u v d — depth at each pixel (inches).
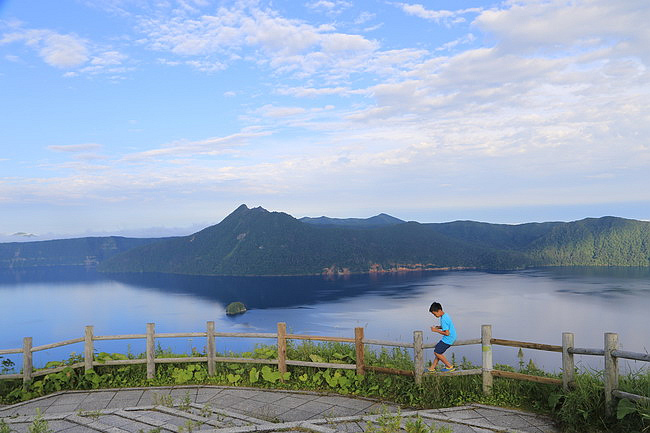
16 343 4178.2
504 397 296.2
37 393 346.9
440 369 346.0
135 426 260.5
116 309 5984.3
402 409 291.6
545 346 284.7
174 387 351.9
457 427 252.1
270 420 277.0
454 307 4918.8
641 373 261.9
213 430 244.5
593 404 251.4
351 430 249.0
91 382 362.0
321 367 357.4
